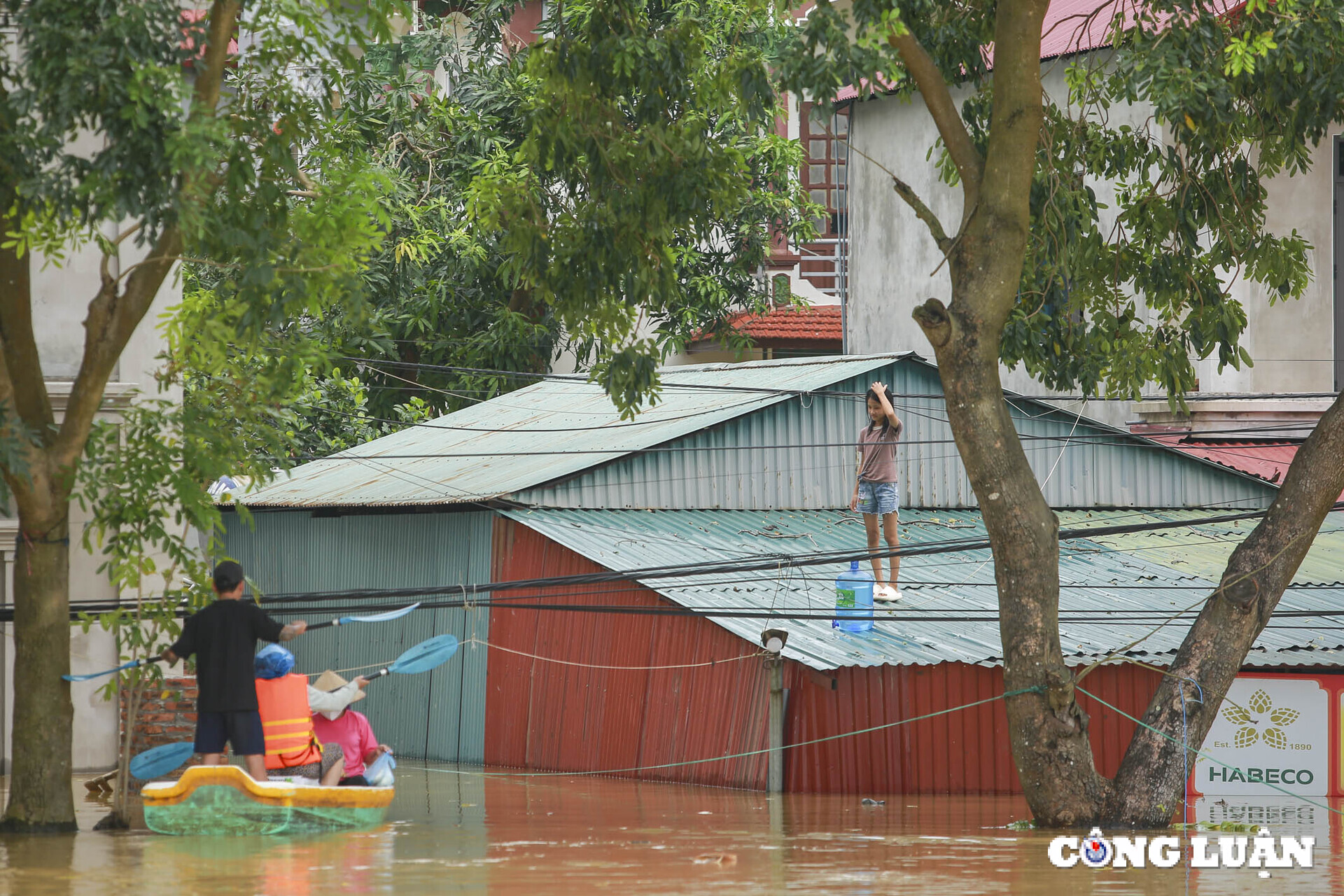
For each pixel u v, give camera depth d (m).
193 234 28.88
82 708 44.06
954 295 34.34
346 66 33.62
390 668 34.06
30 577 31.28
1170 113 34.44
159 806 30.81
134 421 33.38
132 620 34.19
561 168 38.62
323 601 59.47
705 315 77.12
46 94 27.52
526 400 69.50
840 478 56.41
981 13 40.03
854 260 74.94
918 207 34.69
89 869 25.72
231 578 31.61
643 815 35.44
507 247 38.88
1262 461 60.72
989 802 39.44
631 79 37.91
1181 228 41.69
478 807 36.97
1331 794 43.94
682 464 53.88
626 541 48.81
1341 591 50.00
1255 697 44.16
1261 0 36.03
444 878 24.81
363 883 24.14
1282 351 60.72
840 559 38.38
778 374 60.41
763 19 71.06
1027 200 34.22
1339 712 44.19
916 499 57.22
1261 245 42.28
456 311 77.50
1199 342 41.66
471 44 82.19
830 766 41.25
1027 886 24.89
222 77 32.56
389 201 72.12
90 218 28.58
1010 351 39.72
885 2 31.30
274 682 32.44
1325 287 60.81
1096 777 33.72
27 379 31.41
